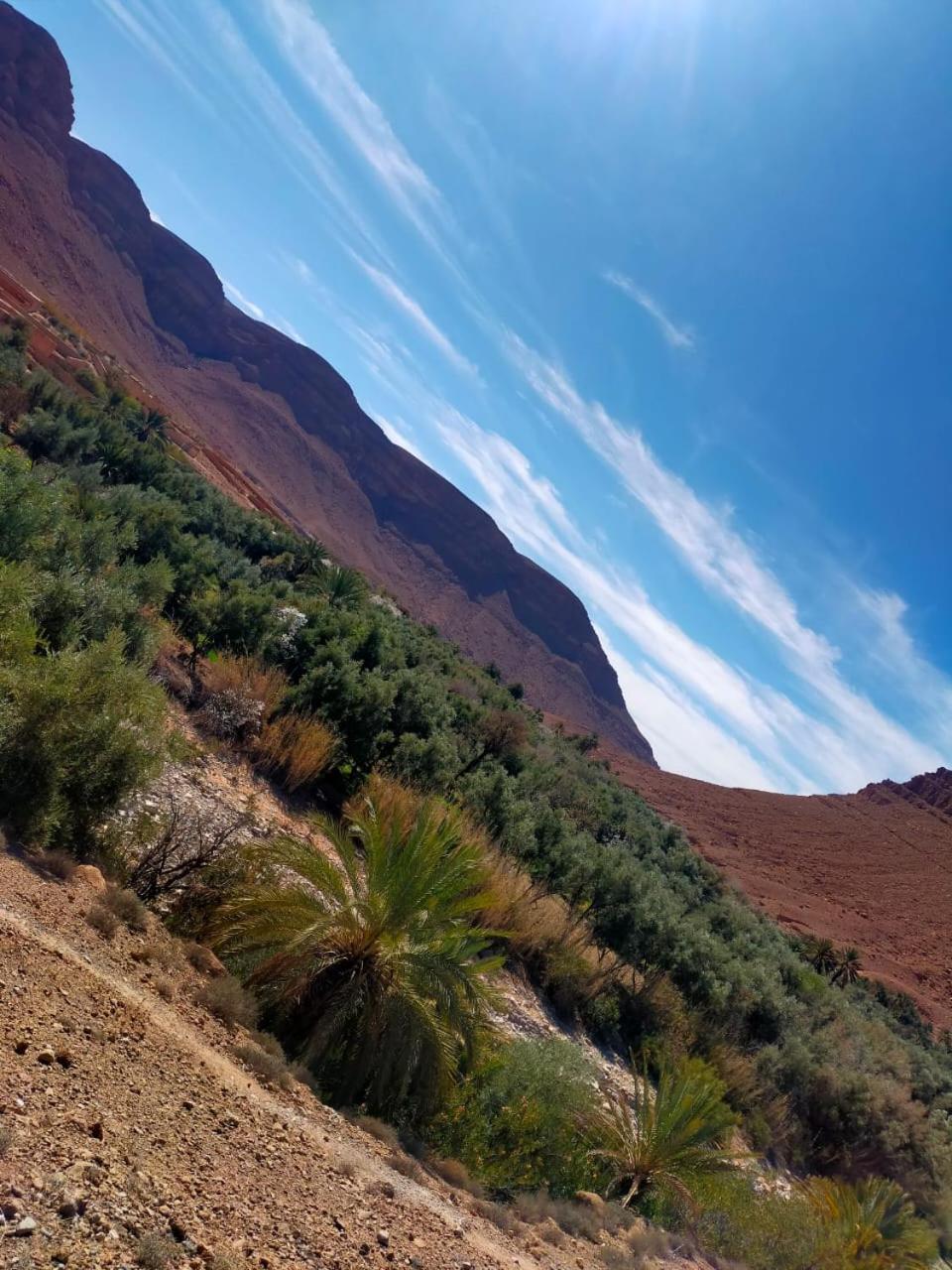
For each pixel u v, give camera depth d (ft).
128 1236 8.86
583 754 219.61
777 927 177.47
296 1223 11.84
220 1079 15.28
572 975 48.80
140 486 110.42
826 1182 45.60
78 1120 10.37
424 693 56.75
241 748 39.99
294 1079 18.89
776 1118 57.62
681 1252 28.37
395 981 22.89
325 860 24.29
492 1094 27.02
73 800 20.61
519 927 45.80
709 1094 34.37
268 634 49.88
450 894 24.94
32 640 23.04
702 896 122.11
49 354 216.74
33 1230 7.98
